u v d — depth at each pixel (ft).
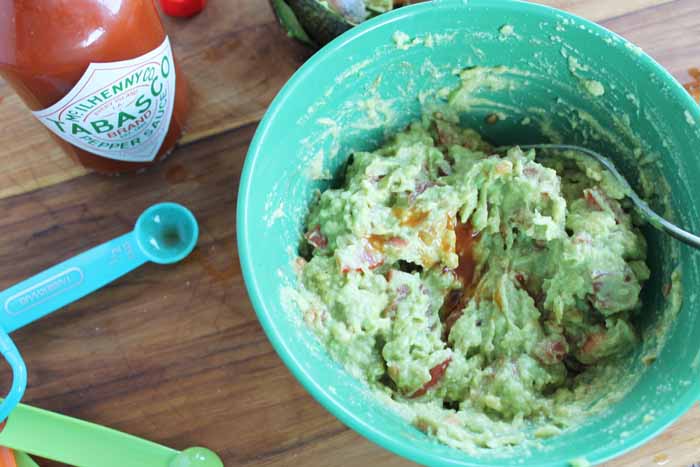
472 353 0.98
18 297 1.00
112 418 1.01
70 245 1.06
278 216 0.95
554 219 0.96
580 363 0.98
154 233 1.05
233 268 1.05
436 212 0.97
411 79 0.99
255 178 0.89
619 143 0.99
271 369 1.03
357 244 0.96
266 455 1.00
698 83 1.11
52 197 1.07
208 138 1.09
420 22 0.93
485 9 0.92
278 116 0.90
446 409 0.95
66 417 0.99
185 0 1.09
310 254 1.00
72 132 0.96
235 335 1.04
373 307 0.95
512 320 0.97
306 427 1.01
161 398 1.02
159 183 1.08
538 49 0.95
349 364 0.94
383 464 1.00
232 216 1.07
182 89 1.06
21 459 0.99
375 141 1.05
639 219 0.99
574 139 1.04
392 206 0.99
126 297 1.04
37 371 1.02
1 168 1.08
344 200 0.97
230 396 1.02
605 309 0.95
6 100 1.09
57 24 0.84
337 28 1.03
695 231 0.93
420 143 1.02
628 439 0.84
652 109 0.93
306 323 0.94
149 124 1.01
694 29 1.13
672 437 1.00
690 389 0.85
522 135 1.07
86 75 0.89
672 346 0.91
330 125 0.99
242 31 1.12
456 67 0.99
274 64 1.12
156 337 1.03
